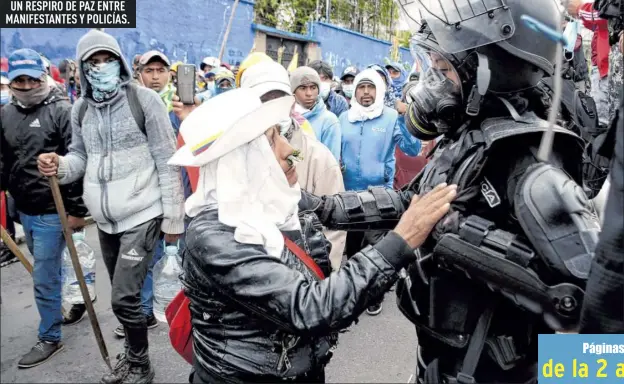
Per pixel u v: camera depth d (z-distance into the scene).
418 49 1.24
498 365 1.19
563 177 1.01
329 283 1.11
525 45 1.10
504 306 1.15
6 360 2.64
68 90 4.50
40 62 2.66
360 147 3.55
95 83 2.34
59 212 2.36
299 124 2.66
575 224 0.97
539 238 0.99
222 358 1.26
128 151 2.39
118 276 2.39
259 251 1.17
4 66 3.29
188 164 1.25
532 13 1.11
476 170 1.11
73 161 2.44
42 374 2.54
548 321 1.00
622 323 0.80
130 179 2.38
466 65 1.15
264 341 1.26
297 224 1.37
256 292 1.12
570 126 1.46
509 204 1.07
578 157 1.11
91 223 4.83
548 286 0.98
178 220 2.47
